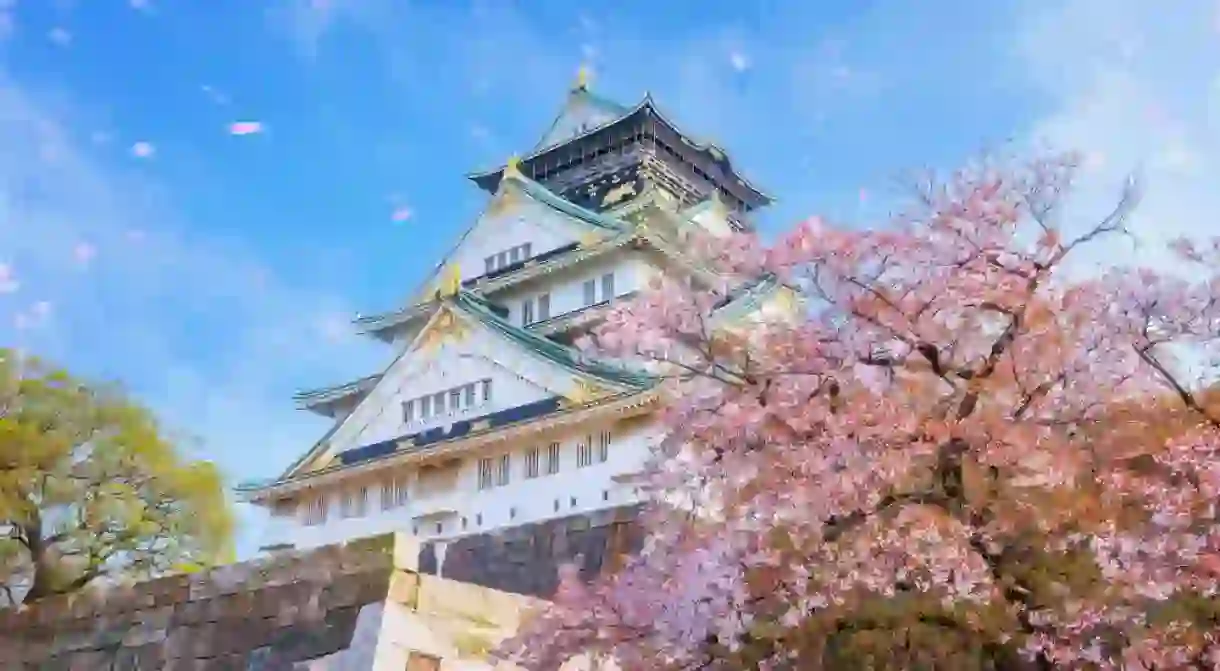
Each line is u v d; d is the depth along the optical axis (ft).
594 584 51.21
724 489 47.57
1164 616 42.52
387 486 168.76
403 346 190.49
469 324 165.37
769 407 47.52
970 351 48.47
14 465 104.17
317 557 58.65
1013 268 48.49
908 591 43.34
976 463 44.21
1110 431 46.44
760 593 44.47
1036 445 43.93
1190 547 41.45
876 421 45.14
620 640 47.16
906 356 48.49
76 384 109.91
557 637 48.01
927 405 47.21
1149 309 47.96
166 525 113.19
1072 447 45.19
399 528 163.12
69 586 106.93
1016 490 43.80
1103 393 47.57
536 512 147.84
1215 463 42.37
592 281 170.50
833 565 43.01
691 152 204.64
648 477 51.37
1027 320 47.29
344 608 56.24
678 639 45.42
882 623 43.88
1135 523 43.21
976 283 47.88
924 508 43.27
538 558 92.99
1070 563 42.70
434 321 169.78
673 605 45.65
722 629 44.45
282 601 58.80
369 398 175.83
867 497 43.83
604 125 200.64
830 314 49.39
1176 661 40.81
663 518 50.72
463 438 155.63
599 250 165.58
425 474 164.14
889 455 44.19
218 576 62.28
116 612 65.98
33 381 107.45
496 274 183.01
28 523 106.22
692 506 49.44
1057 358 46.70
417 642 55.26
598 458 144.25
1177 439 43.45
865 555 42.42
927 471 45.34
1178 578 41.32
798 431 46.88
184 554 114.01
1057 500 43.14
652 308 51.11
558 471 148.15
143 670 62.85
